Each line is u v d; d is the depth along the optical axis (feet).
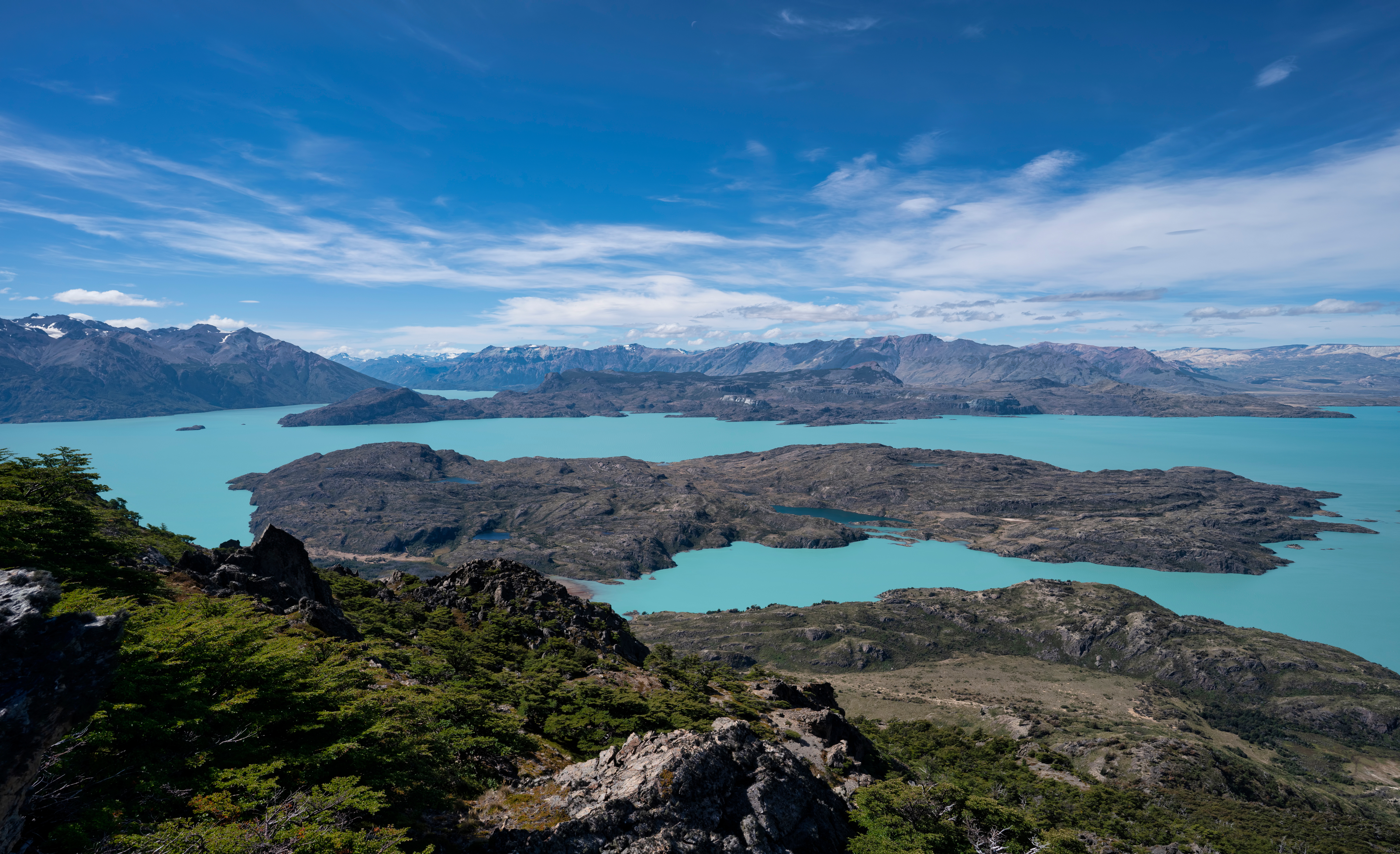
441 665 266.77
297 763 110.01
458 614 428.15
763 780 153.79
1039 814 446.60
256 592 241.55
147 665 112.88
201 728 110.63
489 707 204.74
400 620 372.79
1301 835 527.81
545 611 461.78
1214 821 546.67
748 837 140.46
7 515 163.84
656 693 330.95
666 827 131.75
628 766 151.02
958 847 192.13
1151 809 538.06
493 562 526.16
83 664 73.10
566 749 214.69
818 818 161.99
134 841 80.23
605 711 246.06
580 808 134.00
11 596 70.54
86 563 175.73
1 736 62.69
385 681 198.70
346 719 128.16
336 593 414.00
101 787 90.68
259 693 120.06
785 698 447.83
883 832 177.06
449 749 147.54
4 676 65.36
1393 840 572.10
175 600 189.98
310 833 90.02
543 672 307.17
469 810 133.18
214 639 130.41
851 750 329.11
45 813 82.99
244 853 83.56
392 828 100.68
